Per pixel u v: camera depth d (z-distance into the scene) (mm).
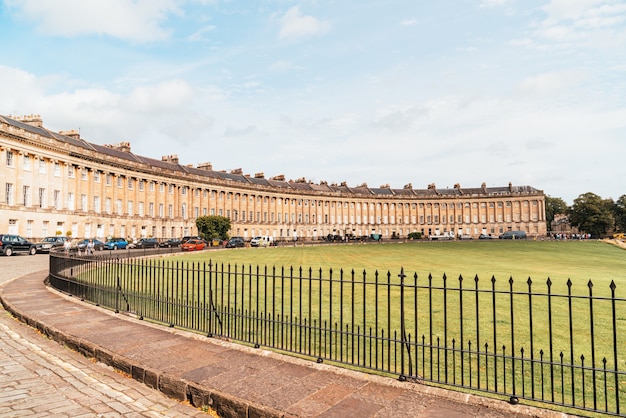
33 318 10125
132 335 8695
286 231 111125
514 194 131250
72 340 8398
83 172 61125
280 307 13555
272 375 6523
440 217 134750
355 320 11883
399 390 6004
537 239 103125
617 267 33281
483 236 114062
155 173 76500
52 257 15867
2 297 12930
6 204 47719
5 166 48062
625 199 132125
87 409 5621
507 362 8297
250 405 5430
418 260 38031
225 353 7586
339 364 7742
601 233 125312
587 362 8367
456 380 7258
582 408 5113
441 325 11336
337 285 19297
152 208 76438
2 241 36812
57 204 56125
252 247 64188
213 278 22906
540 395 6641
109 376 6957
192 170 89625
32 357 7781
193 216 86500
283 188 110250
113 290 11875
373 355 8602
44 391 6191
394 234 116438
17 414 5355
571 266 33656
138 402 5988
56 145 55375
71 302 12234
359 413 5258
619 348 9305
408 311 13117
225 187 94812
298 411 5281
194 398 6004
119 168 68062
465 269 28906
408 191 138250
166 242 61719
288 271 25453
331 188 128750
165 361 7090
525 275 25156
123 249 53375
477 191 137875
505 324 11508
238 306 13570
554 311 13344
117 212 67938
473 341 9828
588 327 11227
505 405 5461
